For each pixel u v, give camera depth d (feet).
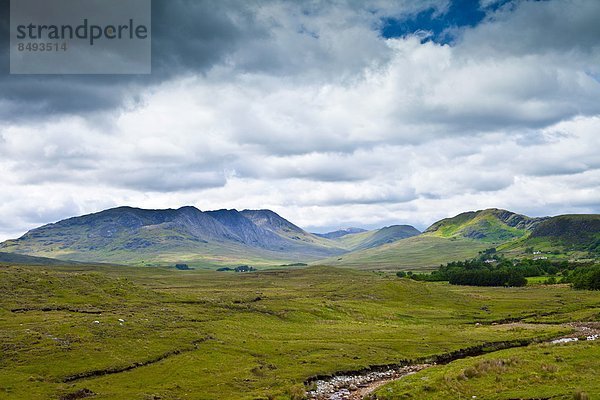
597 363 197.98
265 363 251.60
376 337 343.26
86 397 183.11
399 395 182.50
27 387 187.32
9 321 291.17
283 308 444.96
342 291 643.86
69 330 267.18
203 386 205.46
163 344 267.59
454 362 250.37
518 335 350.43
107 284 442.91
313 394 204.85
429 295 609.42
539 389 165.58
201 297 467.52
